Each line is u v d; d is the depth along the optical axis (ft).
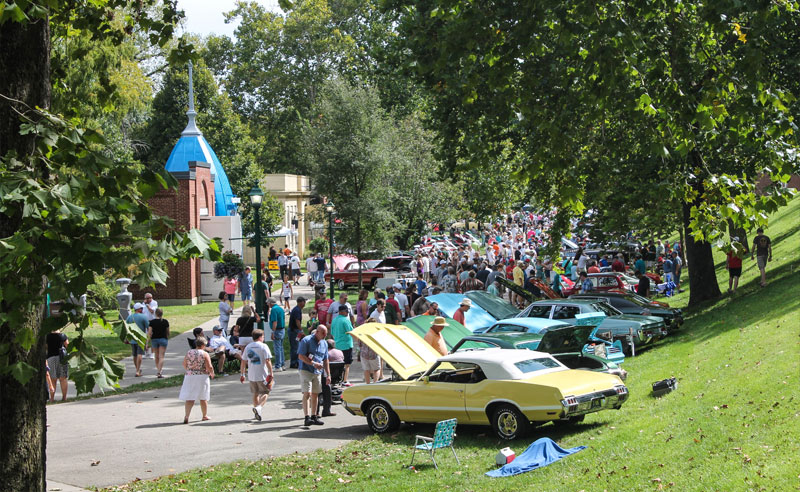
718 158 65.87
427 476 36.86
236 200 194.49
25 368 21.01
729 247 33.32
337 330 63.93
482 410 43.09
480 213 95.40
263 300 87.15
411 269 145.59
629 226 91.66
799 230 107.76
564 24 35.17
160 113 217.77
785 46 56.03
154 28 34.24
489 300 80.59
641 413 42.70
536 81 39.45
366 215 144.46
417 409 45.60
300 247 258.16
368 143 146.30
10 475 25.18
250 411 56.24
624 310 73.51
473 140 45.55
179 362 79.77
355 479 37.45
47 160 22.88
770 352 45.19
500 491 32.83
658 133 35.53
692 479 28.60
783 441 29.50
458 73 44.19
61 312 21.80
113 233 20.97
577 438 40.60
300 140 159.12
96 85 63.87
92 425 52.70
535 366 44.14
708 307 80.48
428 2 57.88
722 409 36.73
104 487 37.91
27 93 25.85
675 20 37.58
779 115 33.78
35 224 20.17
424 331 59.82
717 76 37.70
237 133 224.12
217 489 36.96
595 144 59.36
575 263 123.34
